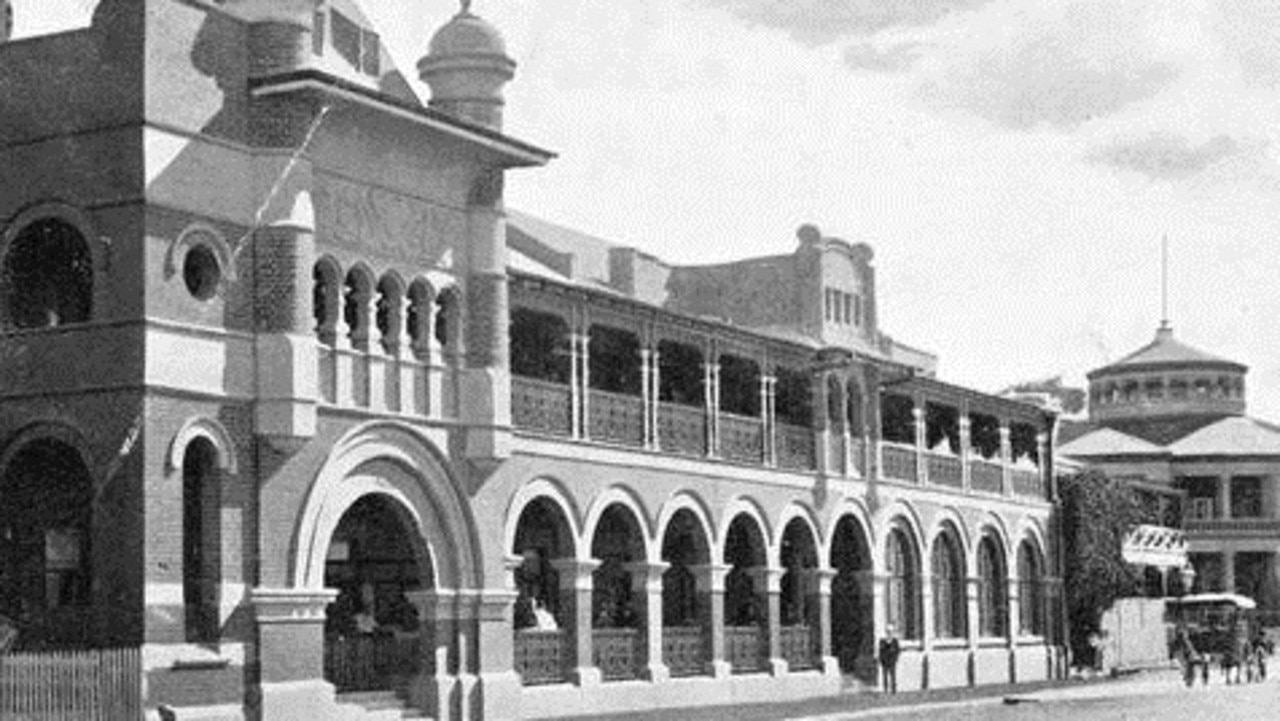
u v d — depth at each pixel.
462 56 35.44
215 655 29.34
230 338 30.17
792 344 47.44
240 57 30.72
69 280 30.67
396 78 35.47
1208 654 70.00
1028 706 47.66
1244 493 103.75
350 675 33.88
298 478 31.09
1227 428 104.69
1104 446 101.88
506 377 35.59
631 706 39.97
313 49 32.34
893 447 53.47
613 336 43.56
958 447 58.50
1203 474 101.50
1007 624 60.09
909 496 53.84
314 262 31.33
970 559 57.78
